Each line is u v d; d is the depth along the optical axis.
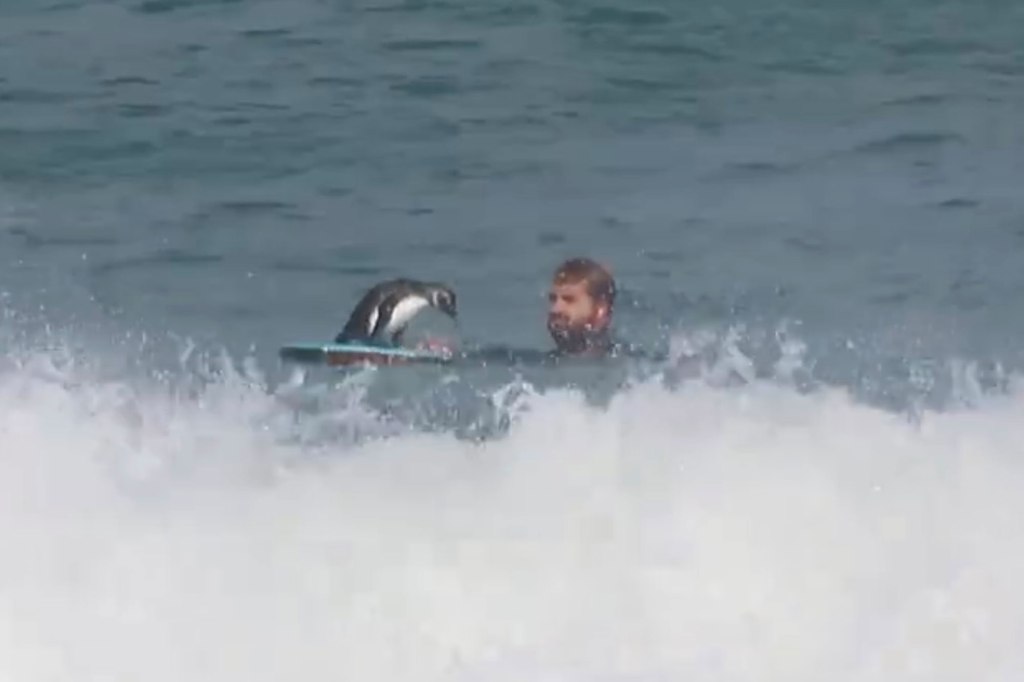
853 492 23.14
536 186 46.34
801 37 59.16
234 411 24.73
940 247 42.28
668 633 21.77
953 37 59.34
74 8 61.06
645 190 46.16
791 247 42.12
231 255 41.28
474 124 50.94
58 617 21.33
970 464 23.69
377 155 48.38
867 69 56.38
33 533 22.08
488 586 21.81
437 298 27.83
